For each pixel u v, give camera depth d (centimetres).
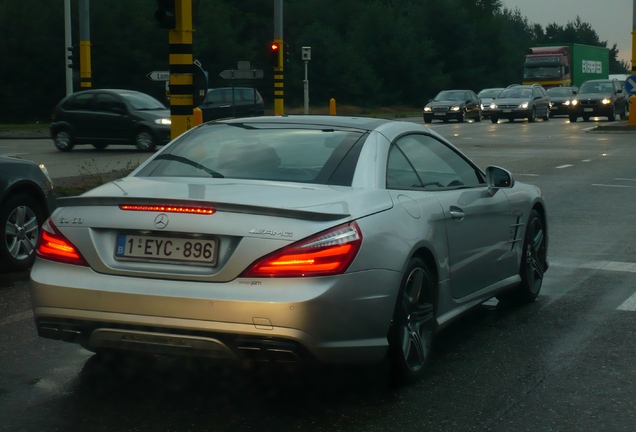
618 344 649
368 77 8562
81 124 2798
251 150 578
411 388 544
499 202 688
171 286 479
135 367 583
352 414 498
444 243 584
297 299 462
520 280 744
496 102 5012
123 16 7156
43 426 475
